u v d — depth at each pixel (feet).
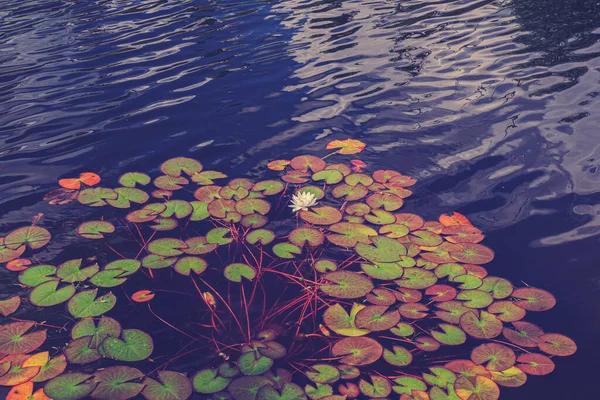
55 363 9.07
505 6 26.03
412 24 24.53
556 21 23.53
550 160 14.39
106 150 15.75
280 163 14.88
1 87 19.74
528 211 12.65
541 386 8.57
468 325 9.82
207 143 15.98
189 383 8.70
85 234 12.34
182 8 28.22
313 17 26.04
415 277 10.91
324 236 12.14
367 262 11.30
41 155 15.55
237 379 8.76
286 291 10.80
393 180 13.99
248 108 17.92
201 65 21.16
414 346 9.45
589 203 12.73
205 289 10.87
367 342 9.55
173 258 11.59
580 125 15.83
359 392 8.48
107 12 27.89
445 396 8.39
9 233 12.33
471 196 13.26
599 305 10.07
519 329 9.69
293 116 17.33
